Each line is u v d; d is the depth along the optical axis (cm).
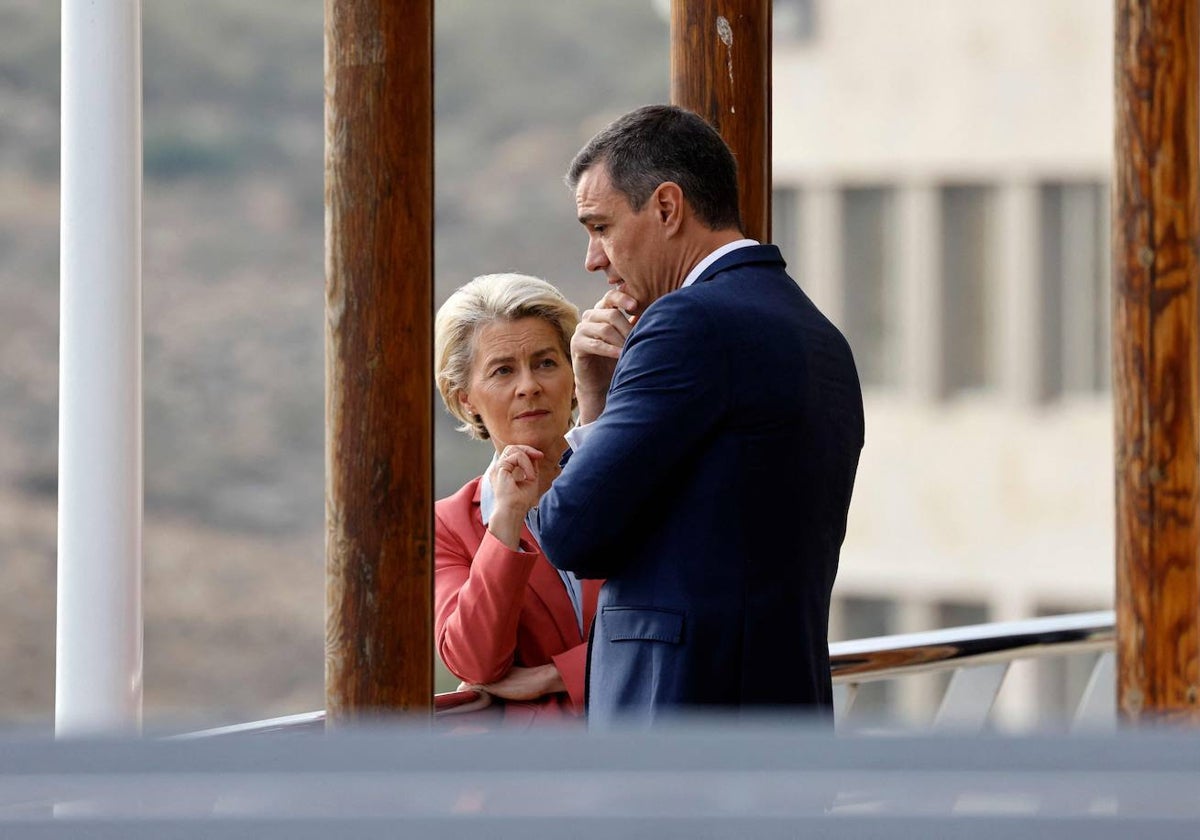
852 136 5109
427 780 260
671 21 1091
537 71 12081
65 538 1024
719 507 854
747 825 251
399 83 902
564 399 1048
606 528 857
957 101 5022
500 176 11831
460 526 1045
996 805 255
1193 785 252
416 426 916
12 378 10281
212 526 10375
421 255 915
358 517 910
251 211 11375
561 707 995
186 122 11506
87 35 1008
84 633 1018
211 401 10725
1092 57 4912
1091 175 4941
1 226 10769
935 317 5056
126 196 1020
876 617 5200
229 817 253
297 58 11769
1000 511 5062
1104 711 1371
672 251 924
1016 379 5028
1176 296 1173
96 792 258
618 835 250
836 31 5106
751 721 286
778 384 855
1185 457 1180
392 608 912
